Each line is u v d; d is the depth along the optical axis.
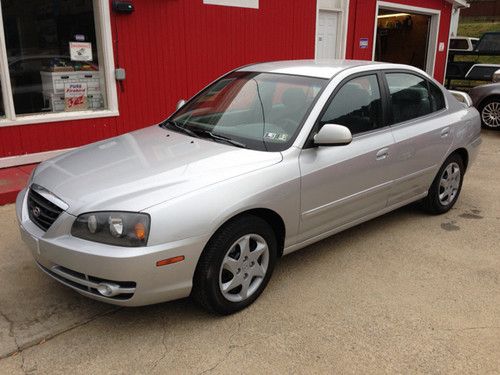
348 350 2.97
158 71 7.33
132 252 2.77
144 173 3.19
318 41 10.10
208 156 3.40
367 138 4.06
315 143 3.55
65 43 6.50
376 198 4.25
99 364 2.82
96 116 6.78
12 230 4.58
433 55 13.60
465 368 2.83
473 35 32.19
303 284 3.72
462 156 5.33
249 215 3.24
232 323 3.22
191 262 2.95
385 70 4.41
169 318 3.27
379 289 3.68
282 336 3.09
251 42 8.55
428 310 3.41
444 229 4.85
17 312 3.30
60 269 3.05
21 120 6.11
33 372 2.75
